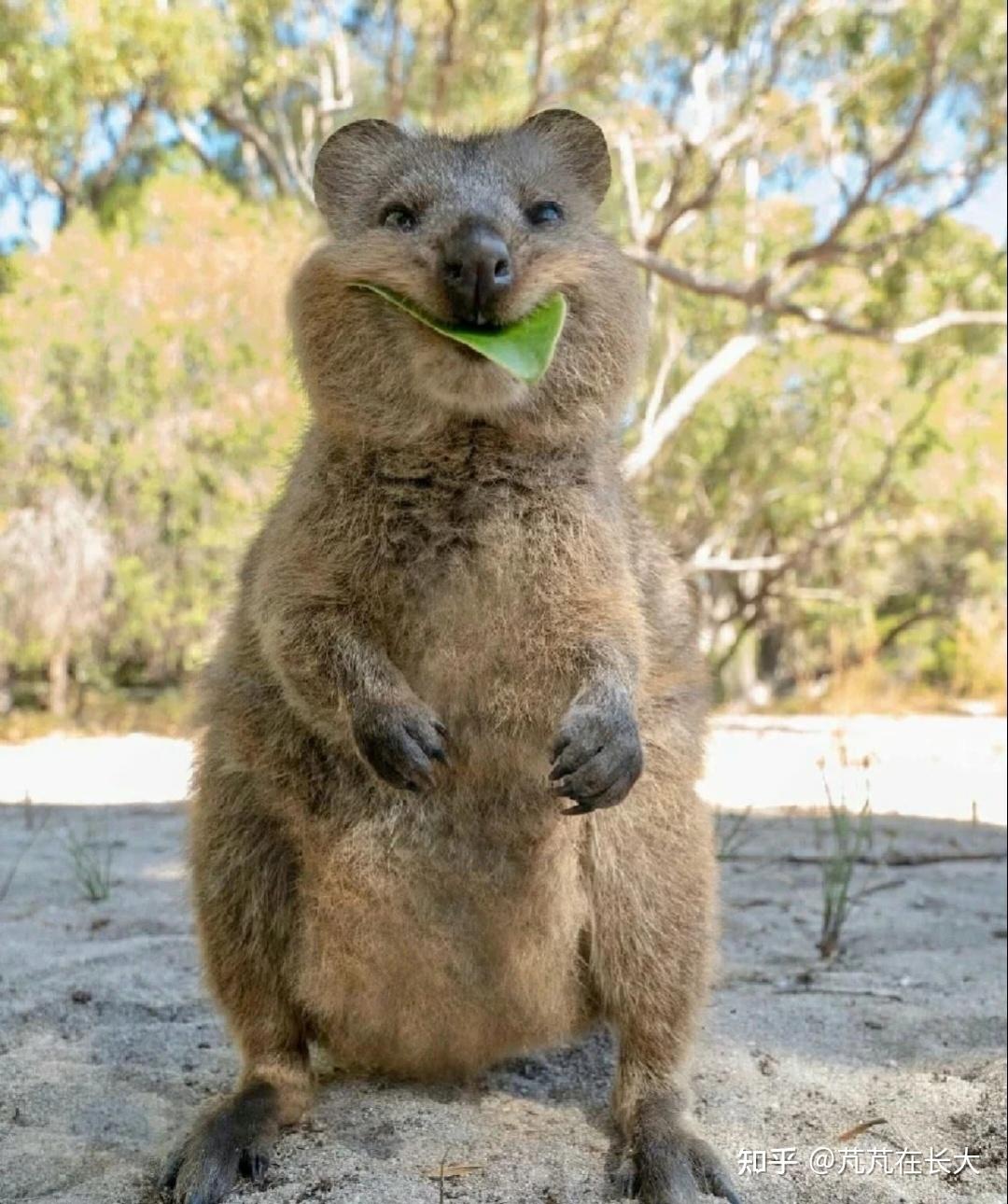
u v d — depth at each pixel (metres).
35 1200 0.43
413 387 0.48
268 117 4.02
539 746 0.49
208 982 0.52
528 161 0.56
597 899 0.51
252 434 2.42
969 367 3.33
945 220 2.82
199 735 0.54
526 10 2.65
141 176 3.97
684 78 2.95
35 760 1.80
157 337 2.43
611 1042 0.59
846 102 2.72
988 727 2.52
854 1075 0.55
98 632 2.49
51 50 2.56
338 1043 0.52
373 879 0.49
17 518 2.39
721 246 3.40
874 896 0.86
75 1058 0.55
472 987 0.50
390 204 0.53
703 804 0.53
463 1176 0.45
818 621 4.07
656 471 3.60
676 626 0.55
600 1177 0.46
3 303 2.53
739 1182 0.46
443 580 0.48
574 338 0.49
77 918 0.77
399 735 0.46
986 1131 0.50
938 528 3.90
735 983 0.67
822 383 3.58
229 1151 0.45
